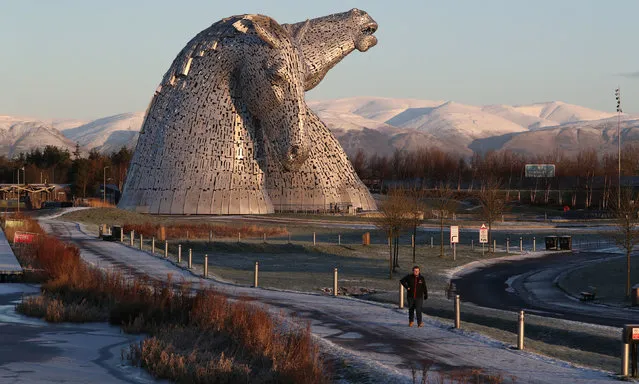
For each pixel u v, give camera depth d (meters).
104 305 27.11
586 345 24.81
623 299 40.91
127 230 71.81
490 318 29.53
